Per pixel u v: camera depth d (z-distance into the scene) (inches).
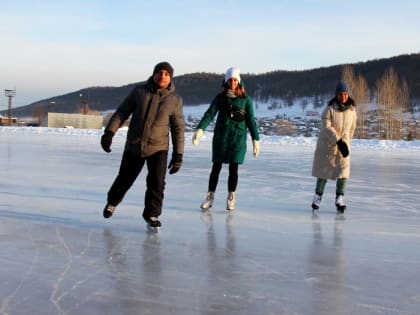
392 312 106.8
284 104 5531.5
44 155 540.1
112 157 535.2
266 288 120.4
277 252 155.6
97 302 107.9
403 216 226.5
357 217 221.8
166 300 110.3
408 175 421.4
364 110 1731.1
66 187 287.1
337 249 161.6
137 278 125.0
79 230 177.5
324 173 231.5
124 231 178.4
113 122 179.2
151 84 180.2
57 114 2385.6
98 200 244.8
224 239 170.9
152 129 177.8
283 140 1120.2
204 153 658.8
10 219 193.0
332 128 228.5
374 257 152.7
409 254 157.3
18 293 112.3
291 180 360.8
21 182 303.6
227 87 221.0
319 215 224.2
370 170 469.4
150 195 179.6
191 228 187.3
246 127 225.8
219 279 126.3
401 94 1953.7
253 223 200.5
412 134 1753.2
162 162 180.2
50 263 135.8
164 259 143.1
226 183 333.4
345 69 1781.5
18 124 3169.3
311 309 107.3
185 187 306.3
